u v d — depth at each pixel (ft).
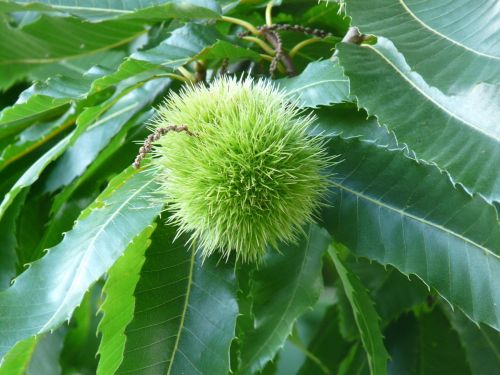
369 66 0.72
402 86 0.70
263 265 0.83
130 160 0.96
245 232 0.70
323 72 0.77
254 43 0.95
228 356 0.73
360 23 0.67
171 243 0.77
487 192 0.63
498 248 0.71
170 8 0.88
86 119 0.84
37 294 0.71
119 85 0.83
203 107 0.72
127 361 0.73
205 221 0.71
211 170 0.70
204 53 0.85
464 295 0.71
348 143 0.77
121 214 0.72
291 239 0.76
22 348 0.69
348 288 0.84
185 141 0.71
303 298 0.82
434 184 0.74
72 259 0.71
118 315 0.75
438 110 0.68
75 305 0.67
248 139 0.70
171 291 0.75
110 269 0.74
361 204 0.76
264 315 0.83
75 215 0.96
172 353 0.73
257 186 0.69
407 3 0.69
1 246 0.96
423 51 0.62
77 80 0.87
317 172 0.73
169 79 0.95
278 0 0.95
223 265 0.76
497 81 0.56
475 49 0.60
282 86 0.80
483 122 0.65
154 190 0.74
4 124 0.97
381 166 0.76
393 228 0.74
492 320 0.69
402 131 0.67
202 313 0.75
